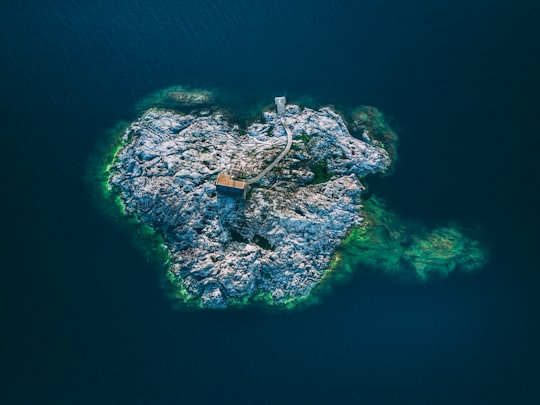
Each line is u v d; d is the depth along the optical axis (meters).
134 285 103.19
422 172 124.19
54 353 94.31
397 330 101.12
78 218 111.12
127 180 114.31
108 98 128.88
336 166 118.56
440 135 130.00
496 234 116.31
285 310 102.12
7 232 107.56
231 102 129.12
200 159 114.88
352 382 94.75
